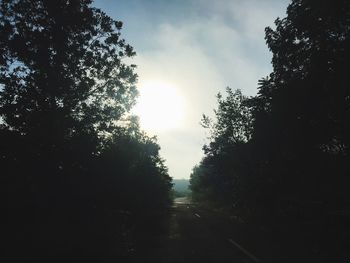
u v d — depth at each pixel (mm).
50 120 19938
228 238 19625
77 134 20906
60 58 22047
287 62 21344
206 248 15852
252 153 27453
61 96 21531
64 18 22266
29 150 18875
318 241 17062
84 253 13406
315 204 23984
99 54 24266
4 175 17375
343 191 20375
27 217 16656
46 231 14820
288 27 20531
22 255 11961
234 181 38469
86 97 23250
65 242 14023
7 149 18562
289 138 21359
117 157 22625
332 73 18047
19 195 17047
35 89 20906
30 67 21672
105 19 24094
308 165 21500
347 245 15195
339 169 19812
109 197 21969
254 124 25000
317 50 18594
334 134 19703
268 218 28766
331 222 20359
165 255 13945
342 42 17797
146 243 17531
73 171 19672
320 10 17906
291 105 20297
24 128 19531
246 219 33125
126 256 13625
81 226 17016
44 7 22375
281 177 25094
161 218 34719
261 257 13391
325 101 18922
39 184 18344
